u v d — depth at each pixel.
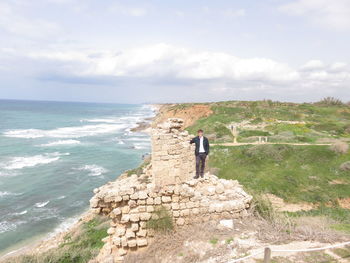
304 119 57.31
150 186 9.43
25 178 32.38
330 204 20.17
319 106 83.06
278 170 26.09
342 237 7.94
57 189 29.33
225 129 45.91
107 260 8.45
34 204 25.33
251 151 30.52
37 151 47.88
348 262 6.53
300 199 20.84
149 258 8.16
